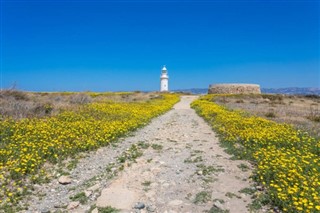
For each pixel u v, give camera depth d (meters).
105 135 14.62
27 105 22.14
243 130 15.64
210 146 14.21
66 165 10.80
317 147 12.81
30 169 9.62
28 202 7.85
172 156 12.37
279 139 13.45
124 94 62.03
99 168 10.70
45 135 13.32
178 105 43.47
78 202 7.77
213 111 27.03
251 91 83.75
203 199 8.07
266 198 7.88
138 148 13.72
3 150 10.85
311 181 8.30
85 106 25.75
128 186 8.98
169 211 7.45
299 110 36.03
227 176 9.79
